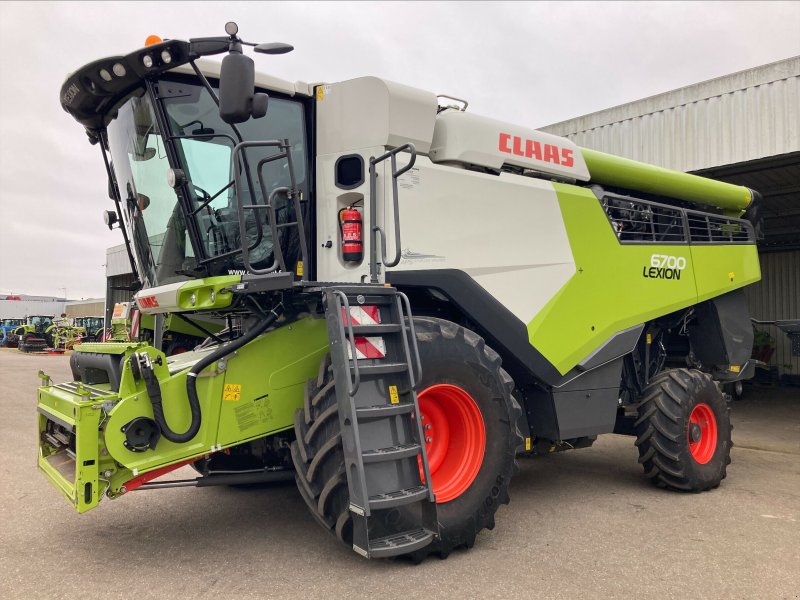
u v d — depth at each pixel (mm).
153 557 3576
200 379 3484
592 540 3959
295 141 4152
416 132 4047
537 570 3430
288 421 3744
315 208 4203
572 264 4832
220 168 3879
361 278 3918
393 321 3496
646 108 9984
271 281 3342
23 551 3682
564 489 5340
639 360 5852
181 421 3443
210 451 3494
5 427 8367
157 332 5262
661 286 5602
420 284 3975
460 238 4191
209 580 3242
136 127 3988
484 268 4293
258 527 4133
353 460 3084
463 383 3697
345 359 3152
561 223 4801
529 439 4660
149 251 4254
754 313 16000
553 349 4633
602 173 5609
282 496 4926
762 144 8781
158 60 3535
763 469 6234
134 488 3416
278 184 4066
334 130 4117
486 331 4285
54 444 4004
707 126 9336
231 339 4621
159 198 4004
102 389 3971
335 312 3254
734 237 6840
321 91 4172
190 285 3652
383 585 3191
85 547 3746
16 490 5086
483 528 3857
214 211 3857
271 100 4070
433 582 3240
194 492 5070
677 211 5988
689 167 9500
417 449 3295
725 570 3469
